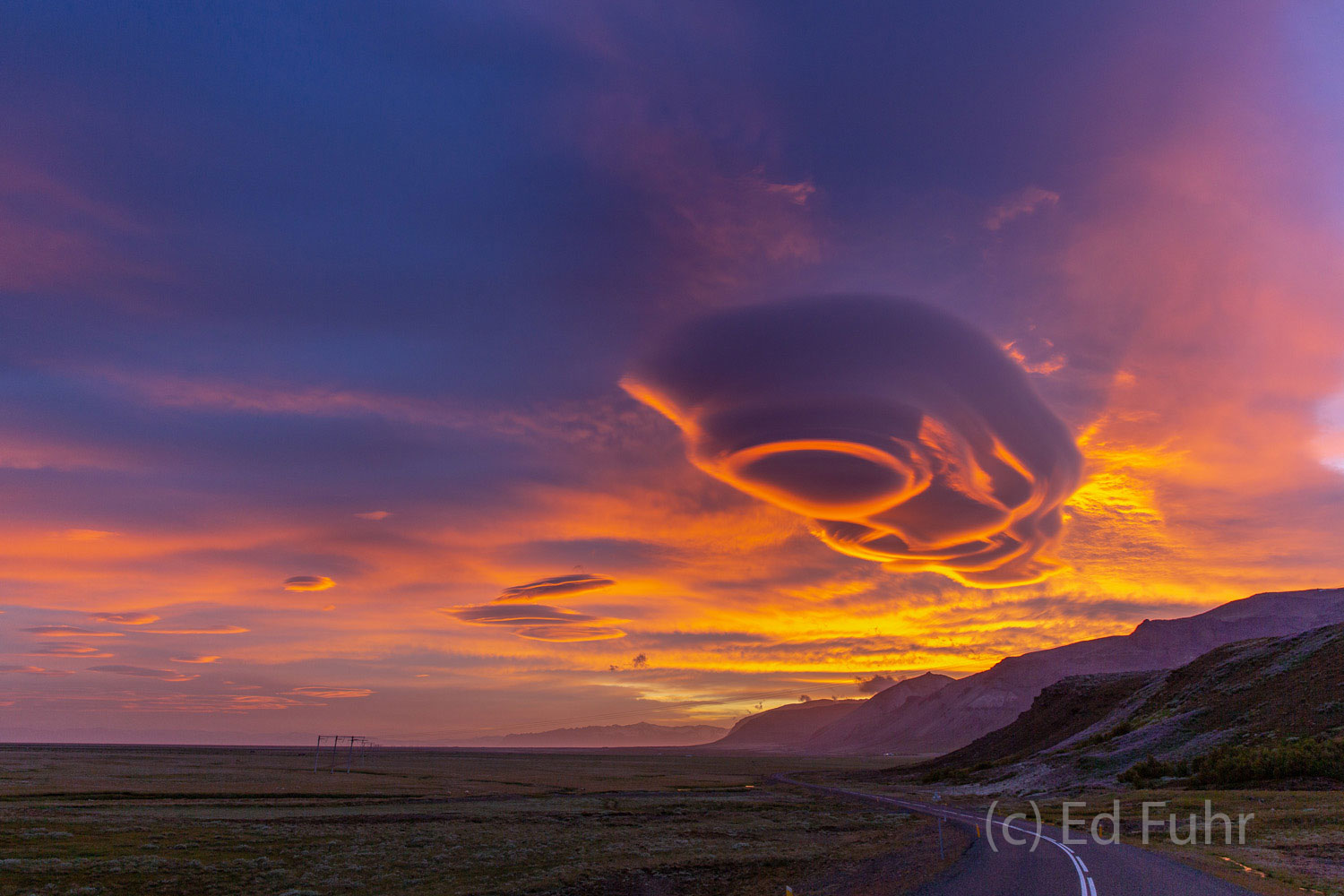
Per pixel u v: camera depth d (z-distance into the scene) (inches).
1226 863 1056.8
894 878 1152.8
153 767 6048.2
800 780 6609.3
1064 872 1014.4
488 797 4094.5
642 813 3211.1
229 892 1382.9
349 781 5002.5
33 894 1306.6
